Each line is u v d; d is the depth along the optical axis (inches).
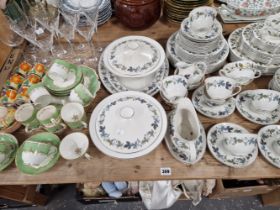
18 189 40.5
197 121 25.1
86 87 29.5
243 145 25.0
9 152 26.8
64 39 37.6
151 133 25.6
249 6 36.1
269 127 27.9
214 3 39.4
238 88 30.0
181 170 26.0
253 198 50.4
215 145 27.0
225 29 36.7
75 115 26.8
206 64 31.1
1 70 33.6
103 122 26.5
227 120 29.3
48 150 25.8
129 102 27.7
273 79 30.2
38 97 28.5
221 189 42.5
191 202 50.1
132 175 25.9
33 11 33.6
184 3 34.4
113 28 38.2
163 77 31.7
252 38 31.2
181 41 31.5
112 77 31.7
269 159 25.8
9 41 35.7
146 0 32.4
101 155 27.0
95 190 45.9
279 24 30.0
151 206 43.9
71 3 34.8
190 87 30.7
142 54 29.7
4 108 29.2
